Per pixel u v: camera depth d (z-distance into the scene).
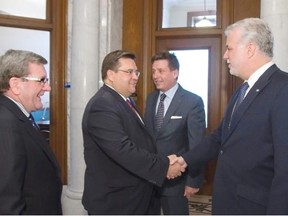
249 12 2.94
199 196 3.14
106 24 3.07
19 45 3.33
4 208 1.04
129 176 1.56
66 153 3.14
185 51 3.20
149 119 2.19
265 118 1.25
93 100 1.61
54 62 3.10
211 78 3.10
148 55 3.22
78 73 2.88
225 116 1.50
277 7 2.28
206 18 3.23
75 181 2.92
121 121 1.55
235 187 1.33
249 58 1.33
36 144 1.22
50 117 3.12
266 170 1.27
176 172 1.77
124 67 1.63
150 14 3.22
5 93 1.26
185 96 2.09
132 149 1.49
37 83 1.27
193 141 1.98
